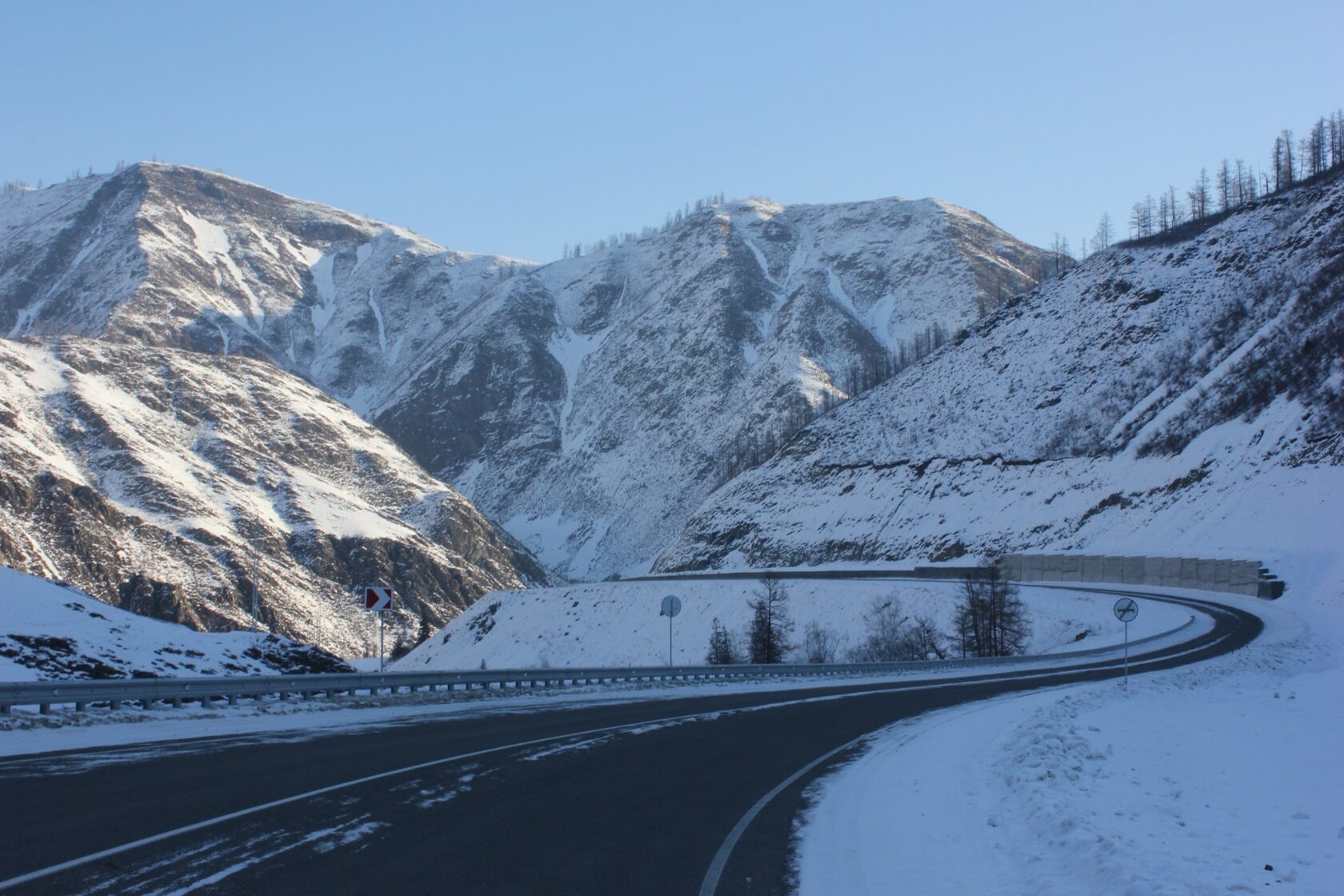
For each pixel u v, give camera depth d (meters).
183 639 38.84
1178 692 32.72
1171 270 139.75
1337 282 106.00
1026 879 11.27
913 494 128.50
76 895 9.20
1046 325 146.38
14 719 20.89
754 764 18.80
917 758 19.95
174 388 183.38
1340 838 12.93
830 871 11.41
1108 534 99.31
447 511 184.75
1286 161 168.62
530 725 24.14
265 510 160.38
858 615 89.44
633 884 10.44
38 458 141.00
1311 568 74.69
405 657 130.12
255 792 14.38
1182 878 10.44
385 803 13.88
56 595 38.91
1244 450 95.56
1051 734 20.81
